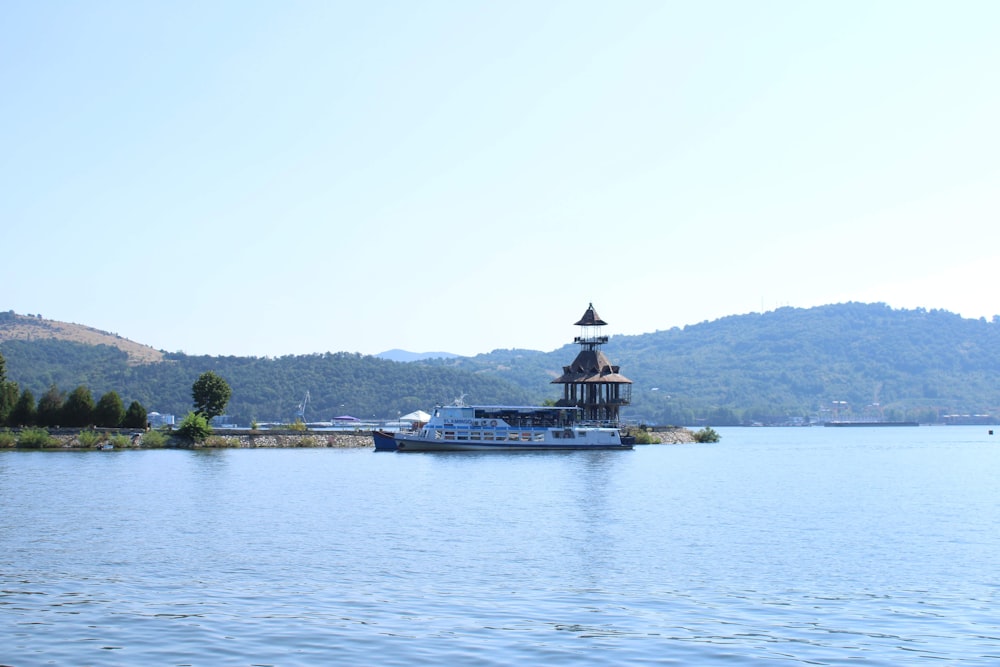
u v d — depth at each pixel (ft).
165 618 145.07
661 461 559.79
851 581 179.32
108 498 305.73
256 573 180.65
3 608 150.41
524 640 135.33
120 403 634.02
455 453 618.44
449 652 128.88
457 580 176.24
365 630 139.54
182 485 355.36
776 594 167.63
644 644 134.10
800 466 533.14
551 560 198.39
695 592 168.45
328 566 188.65
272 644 131.75
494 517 269.44
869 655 130.52
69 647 129.39
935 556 208.23
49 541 216.54
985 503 321.73
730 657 128.57
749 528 251.39
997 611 155.94
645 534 238.07
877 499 334.85
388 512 278.87
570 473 447.42
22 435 579.07
